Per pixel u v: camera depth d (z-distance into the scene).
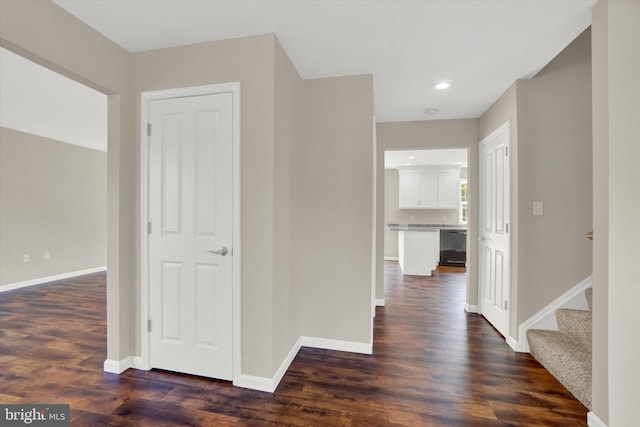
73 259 5.49
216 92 2.05
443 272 6.11
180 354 2.15
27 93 3.11
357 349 2.54
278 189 2.06
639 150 1.51
